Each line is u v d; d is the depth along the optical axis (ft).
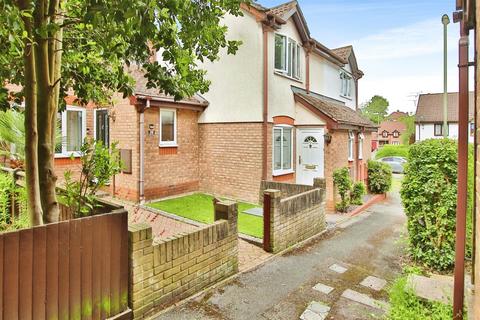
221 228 16.53
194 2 12.37
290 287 16.22
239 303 14.48
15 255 9.96
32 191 12.08
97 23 8.91
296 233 23.20
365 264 19.56
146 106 31.78
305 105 37.14
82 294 11.46
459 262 11.84
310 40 39.86
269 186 32.65
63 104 17.28
